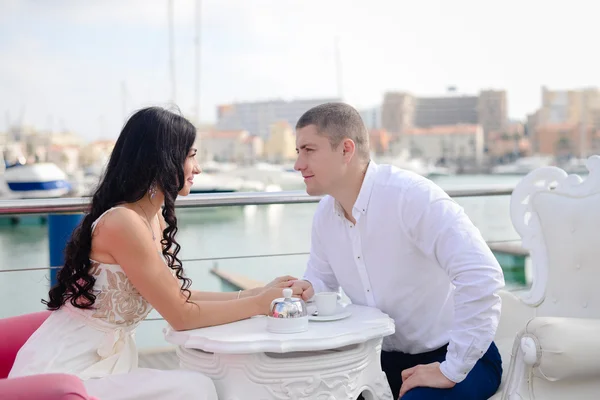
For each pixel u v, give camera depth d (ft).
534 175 8.07
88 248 5.96
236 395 5.54
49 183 76.89
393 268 6.60
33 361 5.77
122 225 5.84
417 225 6.30
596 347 5.72
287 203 9.53
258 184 105.81
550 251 7.86
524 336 5.87
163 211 6.38
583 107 224.74
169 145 6.12
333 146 6.41
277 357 5.85
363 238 6.63
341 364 5.61
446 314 6.76
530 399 5.87
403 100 221.46
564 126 224.33
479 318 5.91
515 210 8.20
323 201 7.12
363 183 6.53
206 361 5.75
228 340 5.42
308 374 5.51
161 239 6.93
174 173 6.14
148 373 5.61
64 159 153.79
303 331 5.69
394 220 6.43
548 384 5.83
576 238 7.52
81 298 5.97
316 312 6.36
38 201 8.57
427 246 6.30
